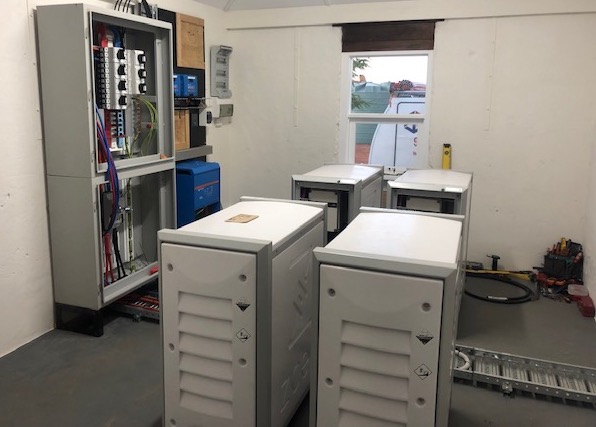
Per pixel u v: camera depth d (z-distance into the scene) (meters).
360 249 1.71
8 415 2.34
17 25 2.77
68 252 3.06
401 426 1.65
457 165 4.38
